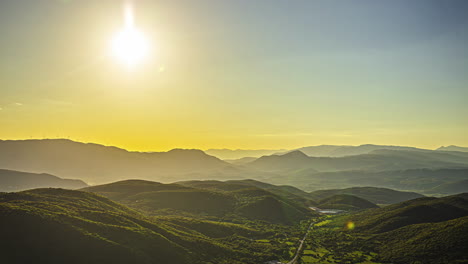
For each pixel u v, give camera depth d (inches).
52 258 3280.0
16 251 3216.0
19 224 3548.2
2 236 3331.7
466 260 4119.1
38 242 3405.5
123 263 3528.5
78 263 3324.3
